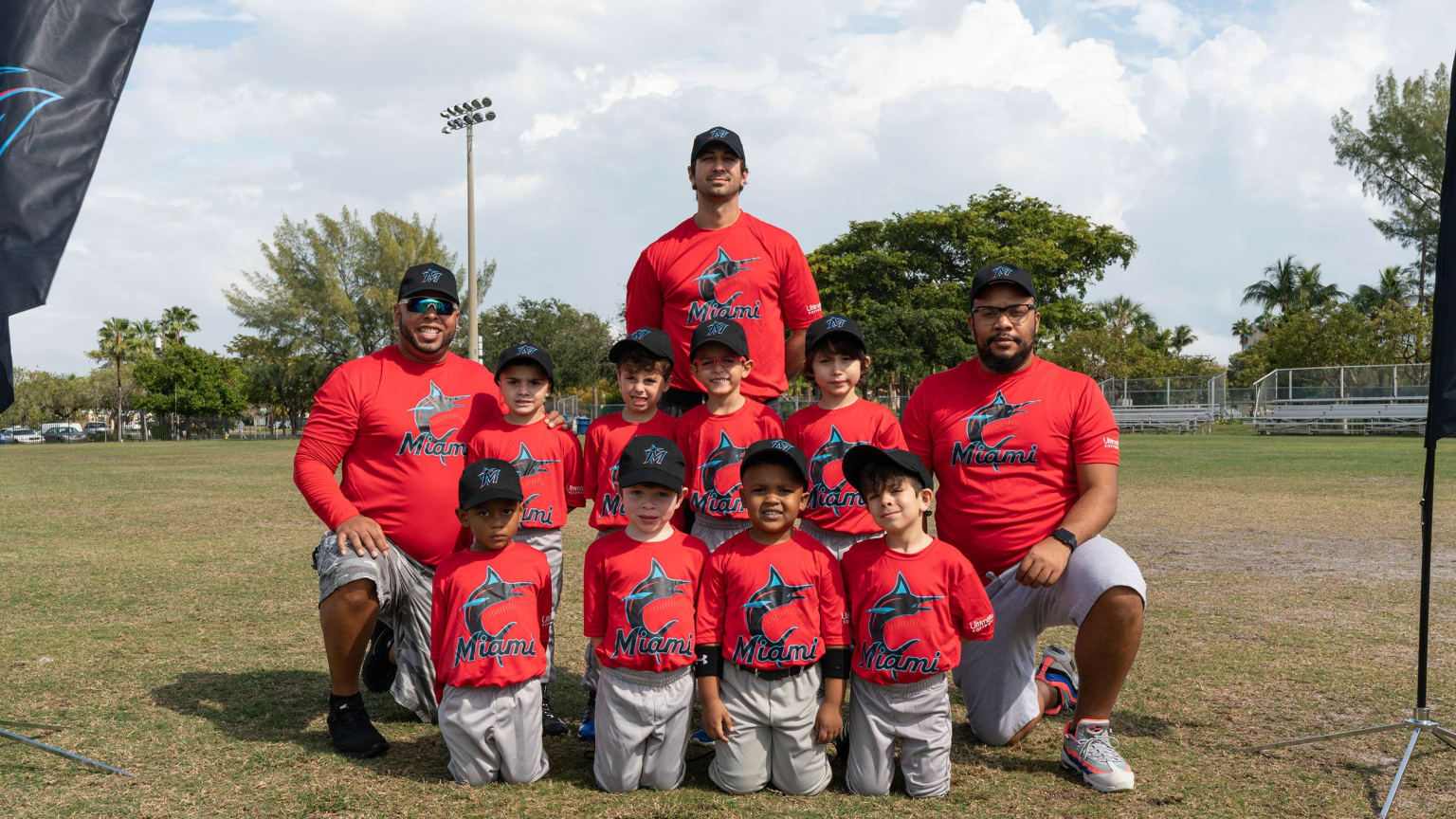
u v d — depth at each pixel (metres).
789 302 4.72
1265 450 24.88
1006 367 3.94
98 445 47.31
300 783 3.54
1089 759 3.56
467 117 29.14
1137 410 42.62
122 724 4.20
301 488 4.18
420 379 4.33
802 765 3.47
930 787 3.46
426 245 57.50
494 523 3.67
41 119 3.64
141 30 3.87
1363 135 42.16
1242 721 4.23
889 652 3.42
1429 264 46.97
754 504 3.51
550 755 3.96
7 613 6.51
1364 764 3.72
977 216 47.22
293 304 56.66
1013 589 3.94
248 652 5.48
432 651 3.73
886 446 4.12
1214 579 7.62
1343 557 8.66
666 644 3.48
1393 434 33.75
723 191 4.50
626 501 3.64
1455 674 4.92
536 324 54.97
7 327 3.49
